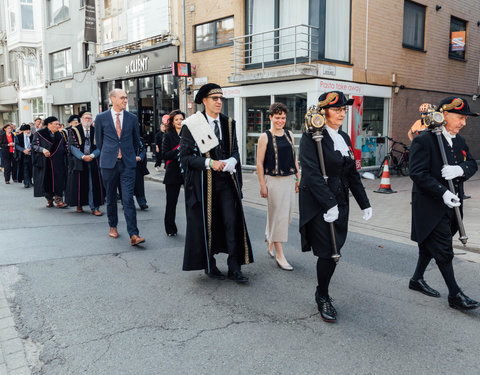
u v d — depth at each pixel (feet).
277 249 15.79
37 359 9.50
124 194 18.34
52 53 76.48
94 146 25.09
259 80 40.16
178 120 19.22
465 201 28.19
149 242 19.17
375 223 22.82
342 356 9.64
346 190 11.30
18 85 88.02
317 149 10.91
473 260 16.76
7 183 41.55
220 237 14.85
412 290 13.62
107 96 63.87
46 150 26.73
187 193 14.11
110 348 9.95
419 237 12.41
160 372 8.98
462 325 11.20
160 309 12.12
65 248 18.12
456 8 50.06
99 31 62.23
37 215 25.21
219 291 13.50
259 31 42.16
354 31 39.37
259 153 15.58
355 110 40.24
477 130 56.85
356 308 12.23
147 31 53.36
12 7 82.33
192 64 48.70
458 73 52.06
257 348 9.98
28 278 14.51
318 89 37.17
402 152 42.86
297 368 9.14
